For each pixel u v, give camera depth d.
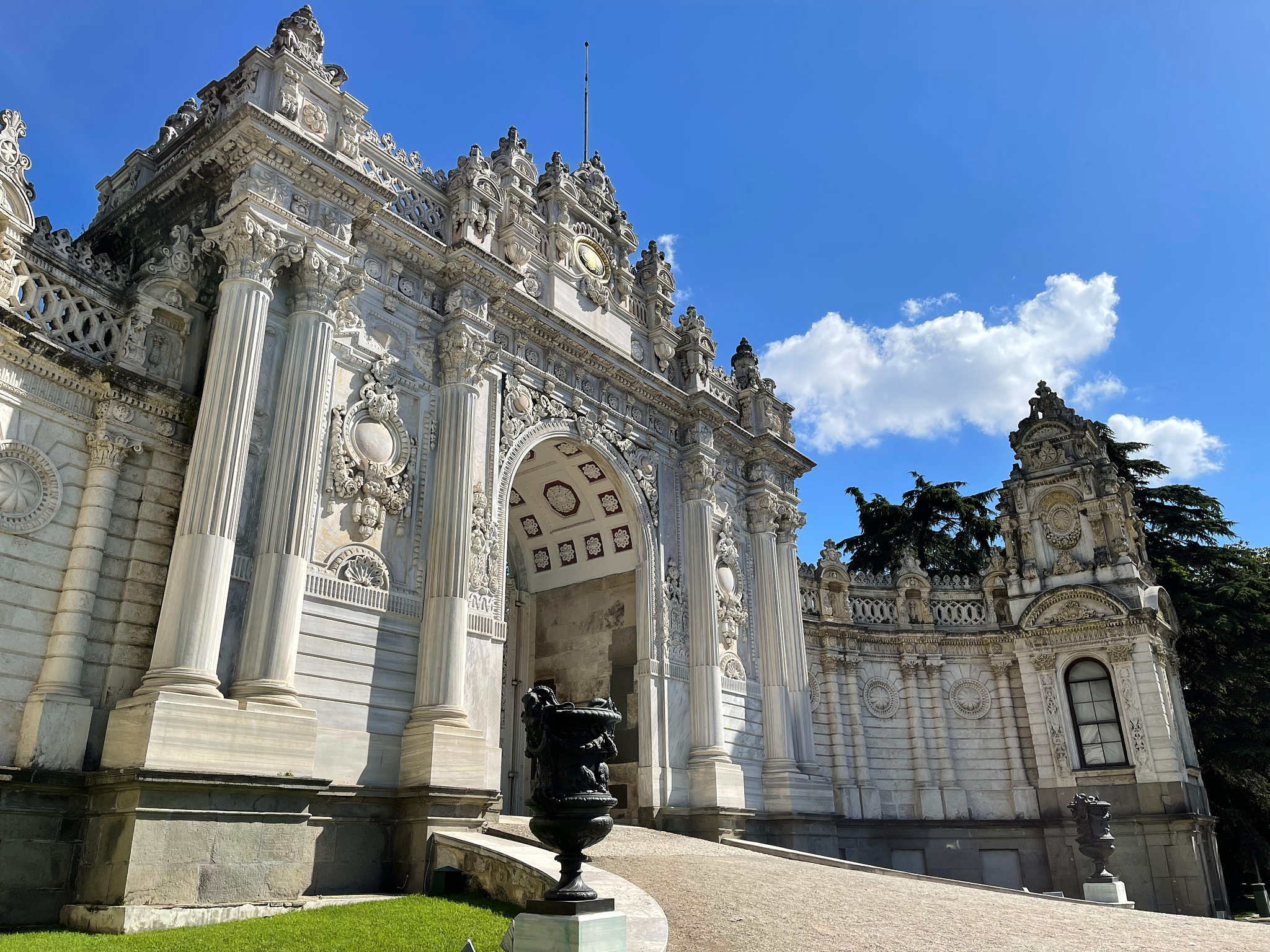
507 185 25.56
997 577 36.88
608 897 10.27
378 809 17.31
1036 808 33.53
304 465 17.19
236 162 18.31
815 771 29.66
